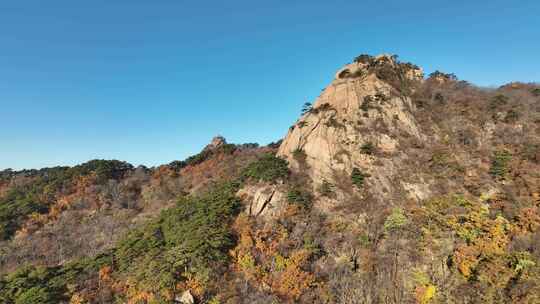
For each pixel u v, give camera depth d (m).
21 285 54.22
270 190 62.06
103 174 118.00
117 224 91.06
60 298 51.12
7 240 84.25
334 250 52.38
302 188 62.47
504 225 52.56
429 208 56.38
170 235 60.88
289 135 76.06
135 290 49.19
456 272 47.44
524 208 54.50
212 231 54.34
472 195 59.75
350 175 63.72
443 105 82.69
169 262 50.47
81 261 63.06
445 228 52.31
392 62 89.75
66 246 81.81
